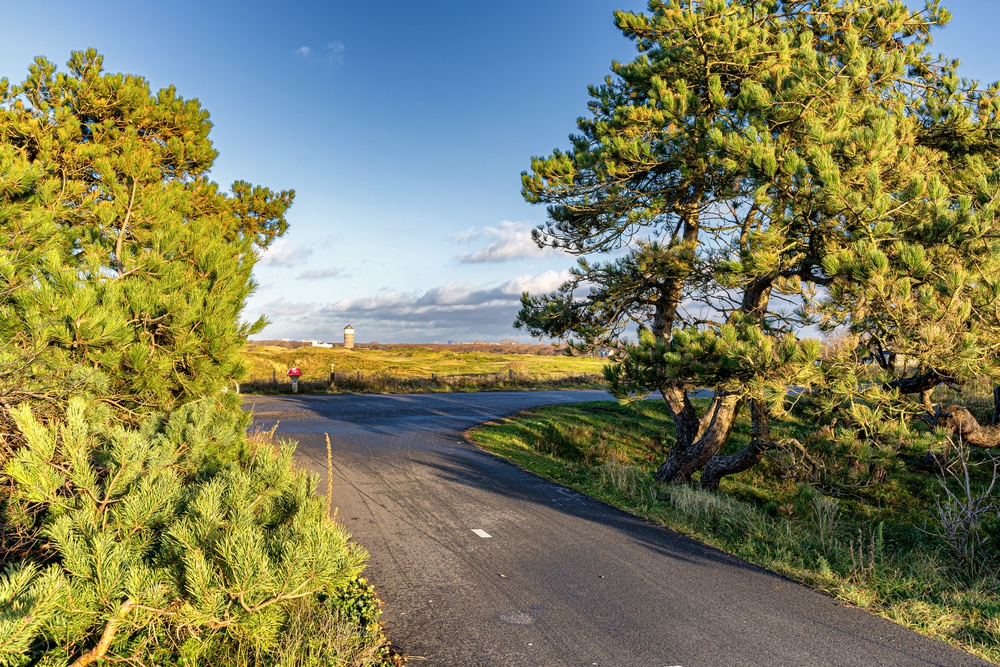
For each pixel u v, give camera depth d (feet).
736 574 21.66
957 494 40.42
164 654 12.83
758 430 35.73
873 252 23.43
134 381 22.40
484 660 15.05
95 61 49.24
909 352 25.40
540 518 28.35
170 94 54.65
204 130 56.65
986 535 25.50
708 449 37.68
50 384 18.13
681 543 25.20
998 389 37.37
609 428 61.16
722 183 33.17
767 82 31.01
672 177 36.19
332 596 17.20
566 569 21.71
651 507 30.99
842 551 24.47
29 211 24.97
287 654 13.38
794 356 26.30
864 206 25.11
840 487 32.24
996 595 20.54
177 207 29.76
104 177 27.22
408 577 20.52
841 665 15.17
